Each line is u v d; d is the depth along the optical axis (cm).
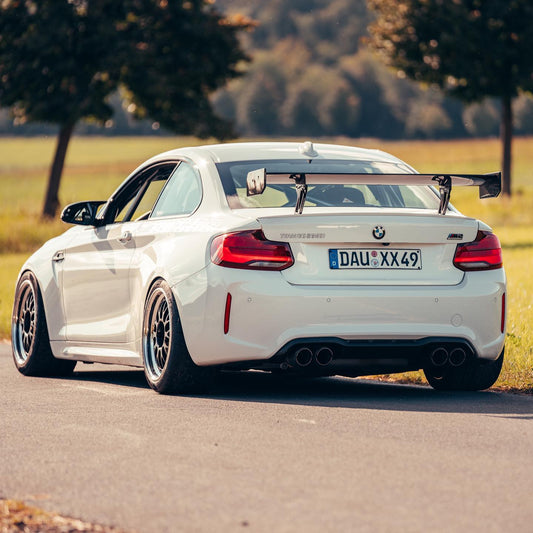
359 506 895
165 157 1750
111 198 1811
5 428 1302
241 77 8094
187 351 1509
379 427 1273
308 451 1125
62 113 7531
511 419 1345
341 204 1563
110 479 1010
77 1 7531
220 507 898
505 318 1550
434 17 7812
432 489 955
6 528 846
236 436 1216
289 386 1719
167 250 1562
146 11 7744
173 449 1146
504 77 7869
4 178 16288
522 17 7688
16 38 7531
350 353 1467
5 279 4191
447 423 1306
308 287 1439
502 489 959
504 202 7600
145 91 7550
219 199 1544
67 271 1855
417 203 1611
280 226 1445
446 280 1494
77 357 1811
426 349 1496
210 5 7994
